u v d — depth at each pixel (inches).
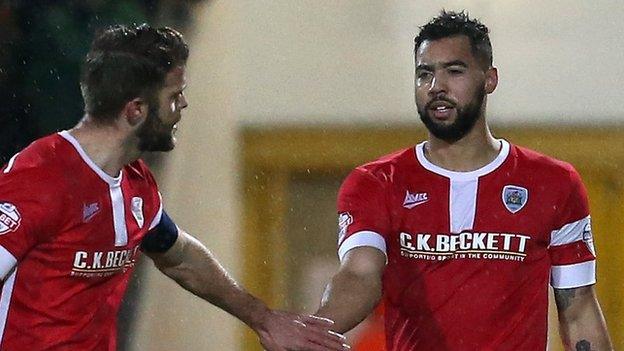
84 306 639.8
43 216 616.1
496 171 697.0
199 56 1240.8
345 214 702.5
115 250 644.1
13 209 613.0
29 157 625.9
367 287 679.1
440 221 692.7
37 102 1088.8
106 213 636.7
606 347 705.6
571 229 701.9
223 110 1310.3
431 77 690.8
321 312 677.9
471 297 689.0
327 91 1336.1
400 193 697.6
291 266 1384.1
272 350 698.8
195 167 1243.2
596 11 1311.5
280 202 1369.3
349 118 1336.1
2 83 1087.0
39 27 1092.5
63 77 1094.4
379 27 1325.0
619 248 1362.0
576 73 1317.7
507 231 690.8
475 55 690.2
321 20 1331.2
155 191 678.5
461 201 693.3
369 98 1332.4
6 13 1083.9
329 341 671.8
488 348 688.4
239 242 1365.7
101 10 1102.4
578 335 706.8
